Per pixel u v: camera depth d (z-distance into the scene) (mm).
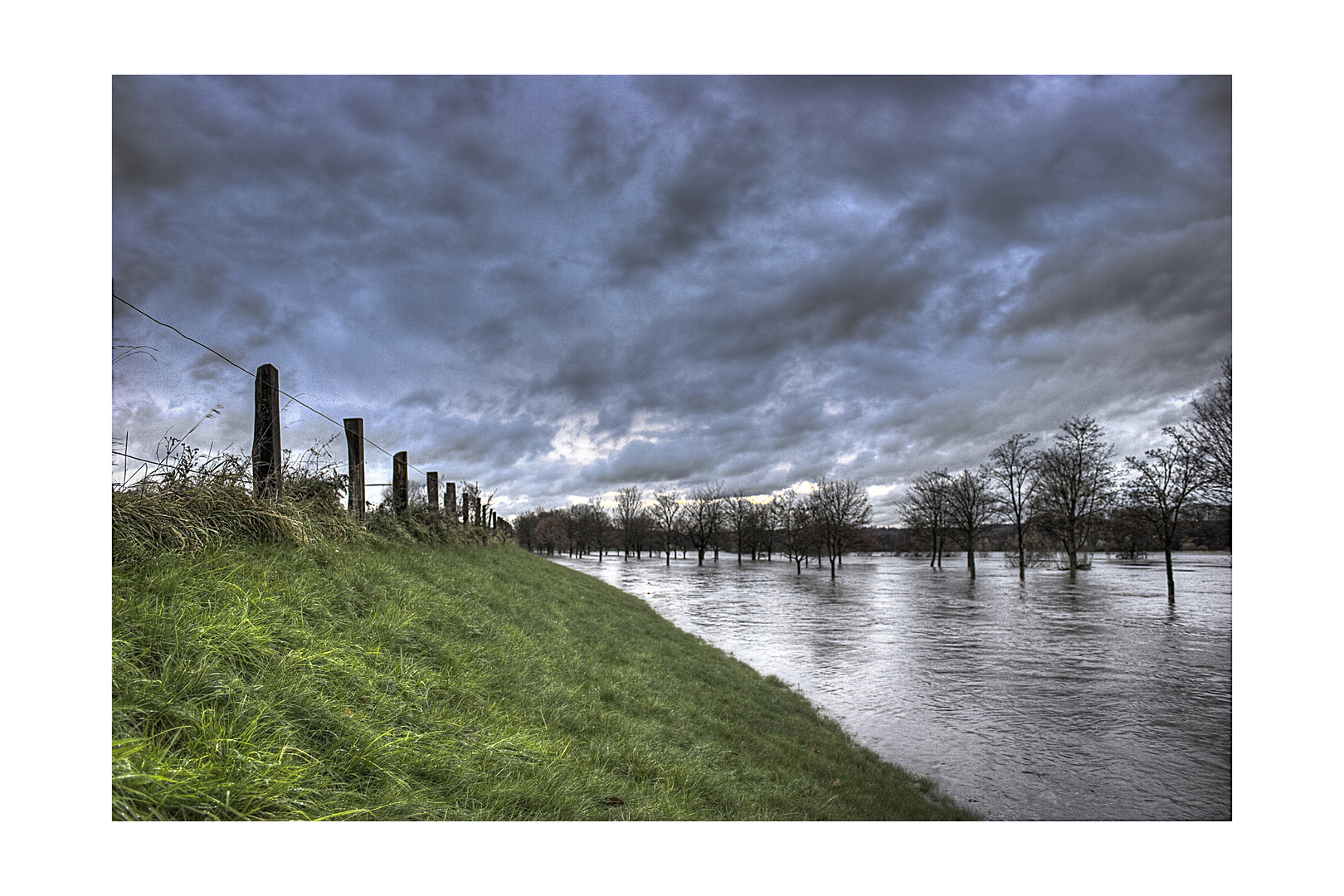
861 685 15688
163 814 2848
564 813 4102
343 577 6531
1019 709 13586
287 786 3152
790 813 6008
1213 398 29906
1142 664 18391
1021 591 41781
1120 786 9531
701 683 11469
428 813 3502
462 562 11977
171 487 5770
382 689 4668
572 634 10594
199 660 3668
